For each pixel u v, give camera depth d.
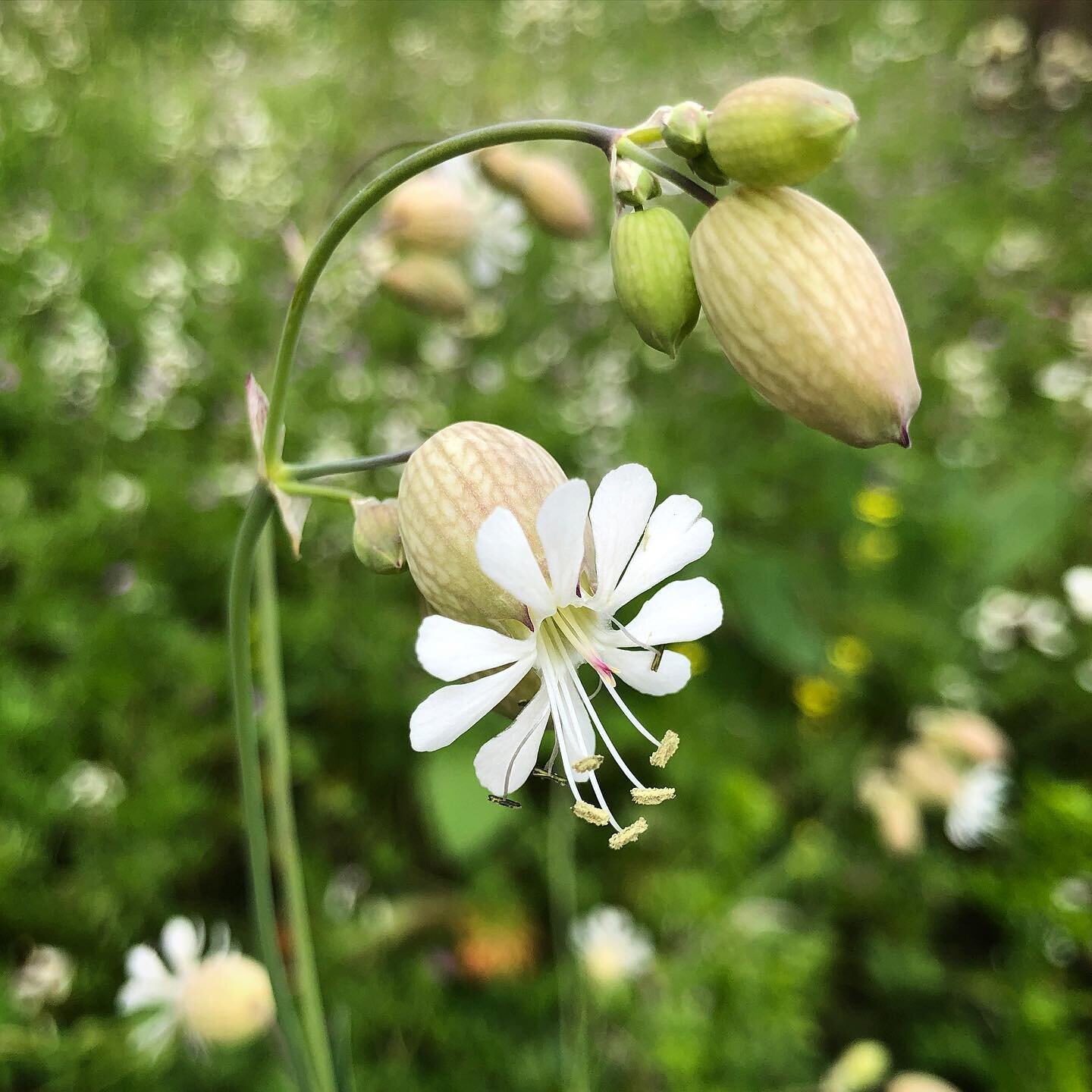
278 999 0.07
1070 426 0.20
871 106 0.32
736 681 0.15
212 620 0.15
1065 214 0.27
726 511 0.17
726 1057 0.10
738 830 0.12
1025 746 0.15
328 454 0.16
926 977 0.12
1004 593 0.16
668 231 0.05
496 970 0.12
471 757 0.13
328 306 0.19
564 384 0.19
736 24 0.41
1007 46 0.35
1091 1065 0.12
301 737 0.13
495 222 0.11
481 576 0.05
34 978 0.11
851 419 0.05
